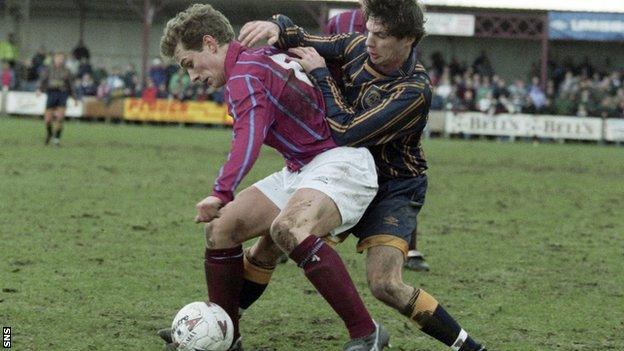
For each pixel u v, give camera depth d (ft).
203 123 382.01
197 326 58.90
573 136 370.12
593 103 372.58
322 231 57.72
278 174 62.28
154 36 486.79
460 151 287.69
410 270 95.66
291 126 59.41
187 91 383.86
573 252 110.22
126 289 81.56
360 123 58.80
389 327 72.74
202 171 189.47
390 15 58.08
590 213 147.74
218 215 55.67
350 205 58.08
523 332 72.33
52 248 99.19
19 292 78.69
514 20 431.84
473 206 151.53
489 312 78.54
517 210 148.46
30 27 482.28
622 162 262.06
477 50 466.70
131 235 109.91
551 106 374.43
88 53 428.56
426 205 151.02
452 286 88.58
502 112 373.61
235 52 59.77
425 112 60.13
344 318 57.72
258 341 67.41
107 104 384.27
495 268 98.53
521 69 465.06
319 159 59.21
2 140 249.55
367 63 61.36
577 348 68.08
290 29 62.90
